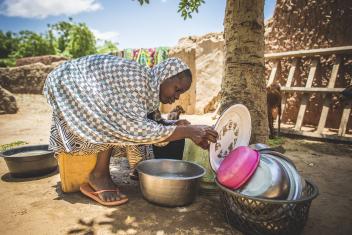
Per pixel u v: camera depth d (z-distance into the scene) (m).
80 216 2.07
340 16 5.47
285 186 1.73
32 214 2.10
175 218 2.07
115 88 2.07
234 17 3.10
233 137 2.45
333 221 2.07
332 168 3.37
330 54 5.36
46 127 6.59
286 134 5.31
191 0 4.23
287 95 5.86
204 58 8.29
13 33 28.14
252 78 3.08
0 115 8.18
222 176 1.86
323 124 4.98
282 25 6.30
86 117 2.04
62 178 2.42
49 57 12.20
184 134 1.94
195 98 8.40
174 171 2.53
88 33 22.92
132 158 2.75
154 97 2.12
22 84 10.48
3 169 3.24
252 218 1.76
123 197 2.30
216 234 1.87
